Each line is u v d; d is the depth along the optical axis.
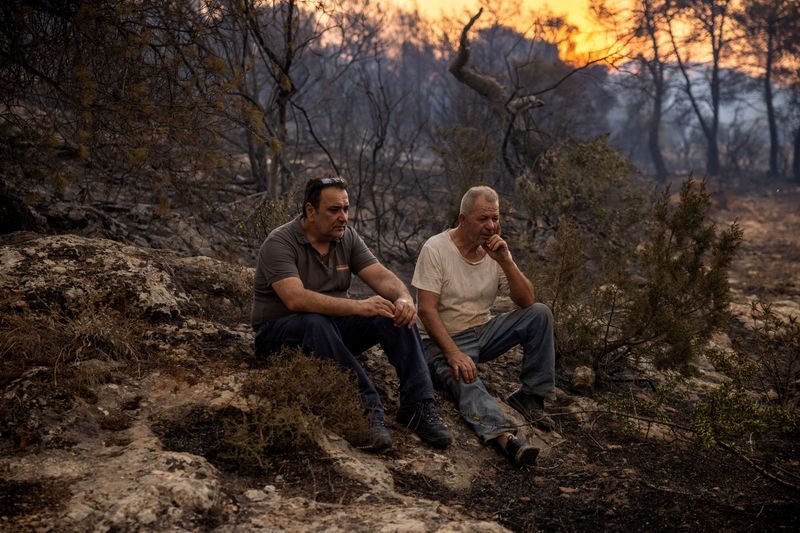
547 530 2.77
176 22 4.82
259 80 10.27
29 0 4.46
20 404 2.91
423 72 24.28
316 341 3.32
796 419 3.16
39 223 5.00
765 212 22.03
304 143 12.55
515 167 9.78
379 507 2.66
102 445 2.83
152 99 4.82
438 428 3.37
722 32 30.28
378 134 9.93
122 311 3.76
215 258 5.70
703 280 4.46
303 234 3.54
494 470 3.29
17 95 4.64
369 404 3.31
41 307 3.58
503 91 10.28
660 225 4.69
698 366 5.37
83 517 2.34
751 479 3.46
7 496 2.42
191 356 3.58
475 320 3.90
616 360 4.82
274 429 3.02
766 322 4.93
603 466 3.50
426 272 3.79
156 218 6.12
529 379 3.85
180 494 2.49
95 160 5.23
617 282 4.73
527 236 6.81
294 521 2.50
